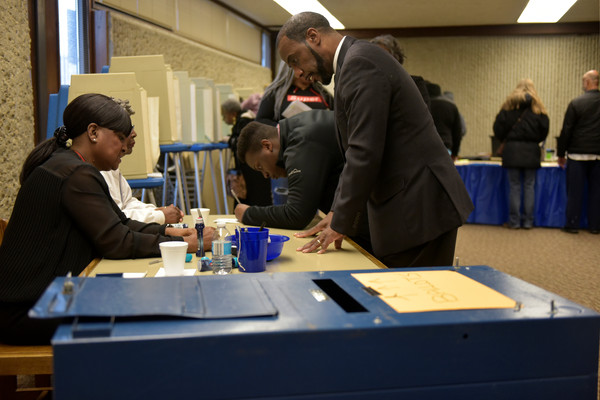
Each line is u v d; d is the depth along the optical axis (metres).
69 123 1.54
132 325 0.76
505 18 8.88
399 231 1.62
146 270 1.38
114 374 0.71
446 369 0.80
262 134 2.04
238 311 0.81
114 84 2.69
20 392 1.65
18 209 1.41
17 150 3.07
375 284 0.99
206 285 0.96
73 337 0.71
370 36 9.91
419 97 1.63
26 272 1.37
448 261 1.66
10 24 2.96
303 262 1.49
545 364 0.83
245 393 0.75
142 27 5.14
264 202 3.84
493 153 6.68
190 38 6.83
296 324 0.78
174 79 3.72
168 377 0.73
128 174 2.71
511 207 6.20
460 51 9.84
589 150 5.71
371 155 1.52
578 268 4.25
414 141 1.61
